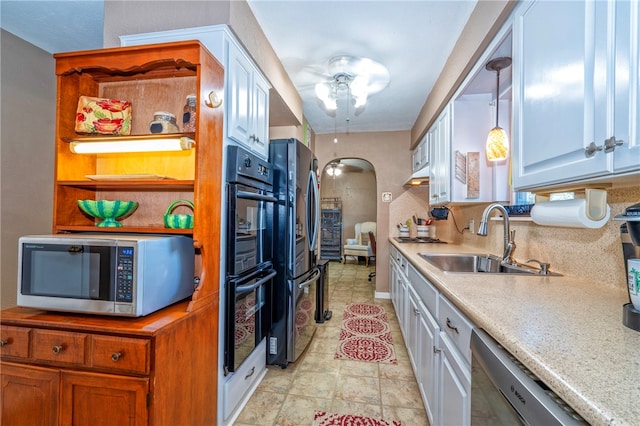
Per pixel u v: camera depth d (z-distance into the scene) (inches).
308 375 85.1
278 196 88.7
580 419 21.1
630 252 40.8
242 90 70.4
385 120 152.1
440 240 141.0
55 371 43.9
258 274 76.8
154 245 48.3
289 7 71.6
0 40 83.9
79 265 46.7
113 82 67.6
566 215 45.6
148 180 55.4
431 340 60.9
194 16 64.4
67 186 60.0
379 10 72.0
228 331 64.2
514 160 51.2
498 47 62.6
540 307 38.2
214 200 59.1
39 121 94.2
